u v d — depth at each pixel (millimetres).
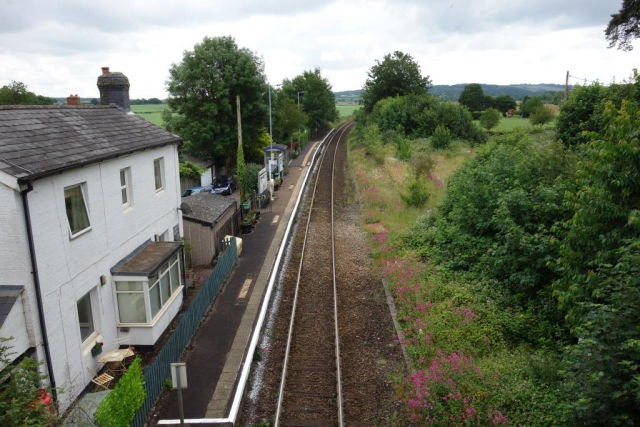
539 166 15164
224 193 35125
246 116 42156
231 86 40656
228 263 18562
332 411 9961
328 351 12445
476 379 9484
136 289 12656
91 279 11438
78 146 11594
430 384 9422
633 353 6398
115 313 12680
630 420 6070
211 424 9375
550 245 11773
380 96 70625
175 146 17688
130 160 13766
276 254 20812
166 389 11039
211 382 11281
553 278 12250
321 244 21812
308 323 14055
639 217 8023
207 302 15258
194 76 39875
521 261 12586
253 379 11297
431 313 13039
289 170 46094
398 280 15836
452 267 15922
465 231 16344
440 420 8805
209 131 39875
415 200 25609
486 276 14312
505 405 8961
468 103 105625
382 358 11898
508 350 11164
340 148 63719
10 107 11609
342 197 32531
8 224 8914
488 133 59375
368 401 10234
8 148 9445
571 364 7336
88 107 15242
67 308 10367
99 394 10359
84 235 11156
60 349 10070
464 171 20406
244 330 13859
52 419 7824
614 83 22328
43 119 12125
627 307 6840
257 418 9875
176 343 12023
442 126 47656
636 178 8422
